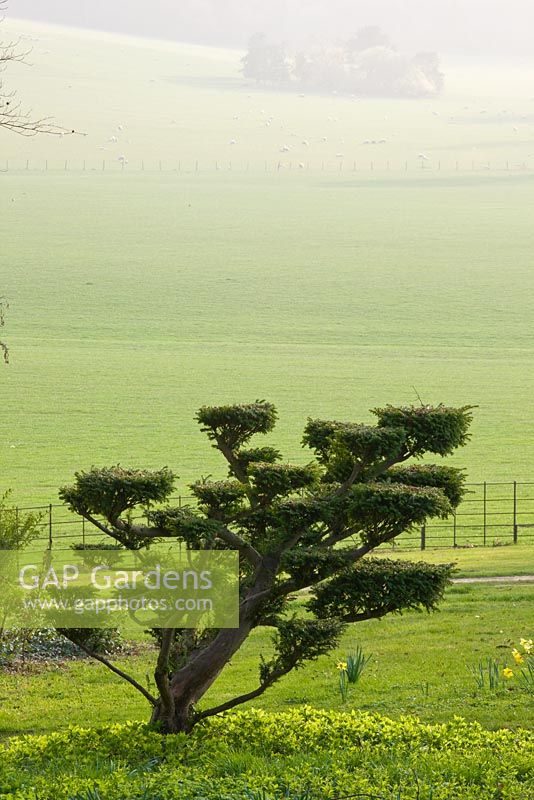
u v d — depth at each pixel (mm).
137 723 23234
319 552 22156
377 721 23406
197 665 22891
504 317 186125
